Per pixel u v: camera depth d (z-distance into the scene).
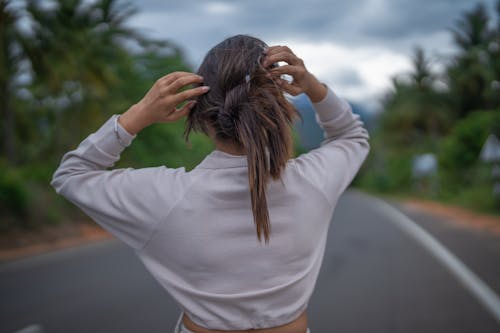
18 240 10.83
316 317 4.65
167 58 20.69
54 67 16.08
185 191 0.94
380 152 60.06
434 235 11.05
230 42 0.97
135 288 6.00
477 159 24.91
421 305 4.92
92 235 13.38
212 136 0.99
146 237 0.95
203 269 0.94
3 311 5.01
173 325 4.41
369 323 4.39
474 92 36.78
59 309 5.05
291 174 0.98
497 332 4.03
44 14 15.90
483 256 7.76
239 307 0.95
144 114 0.94
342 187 1.03
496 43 33.28
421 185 40.34
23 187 12.15
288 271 0.97
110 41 18.17
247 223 0.94
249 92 0.92
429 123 42.28
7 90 16.50
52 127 21.45
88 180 0.96
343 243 9.99
